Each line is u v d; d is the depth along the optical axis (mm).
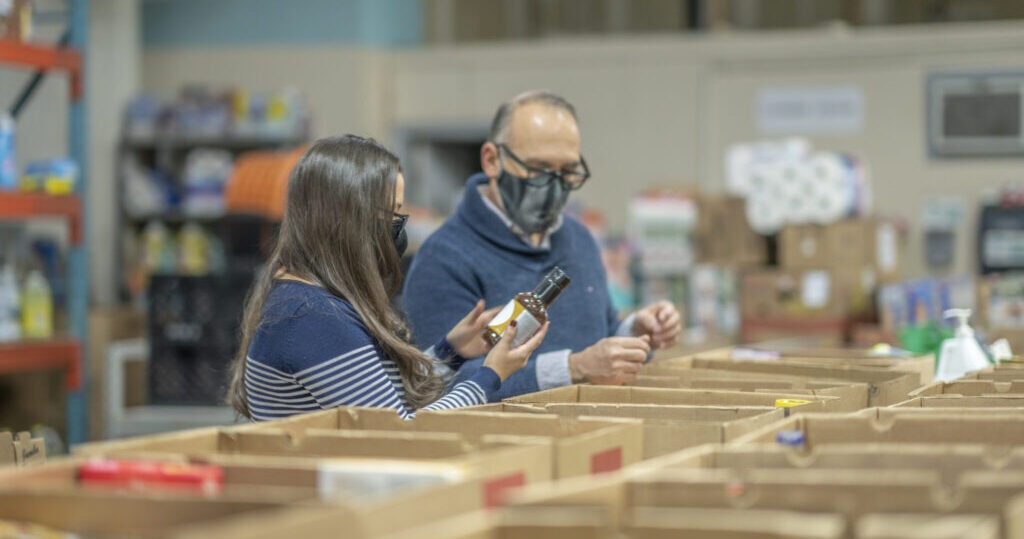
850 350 3006
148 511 1195
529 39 10172
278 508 1147
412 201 9164
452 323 2785
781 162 6297
